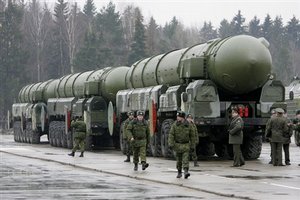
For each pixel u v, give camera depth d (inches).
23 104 3927.2
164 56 2345.0
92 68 6412.4
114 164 1959.9
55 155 2465.6
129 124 1713.8
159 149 2236.7
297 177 1494.8
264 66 1974.7
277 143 1838.1
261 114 2018.9
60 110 3277.6
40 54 7086.6
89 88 2871.6
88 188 1327.5
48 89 3622.0
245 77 1966.0
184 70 2063.2
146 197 1170.6
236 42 1978.3
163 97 2174.0
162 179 1473.9
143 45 6235.2
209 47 2049.7
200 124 1957.4
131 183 1435.8
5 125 6392.7
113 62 6643.7
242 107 1991.9
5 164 2054.6
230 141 1818.4
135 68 2568.9
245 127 2011.6
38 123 3636.8
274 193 1197.1
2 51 6752.0
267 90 2027.6
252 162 1993.1
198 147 2317.9
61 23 7342.5
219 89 2027.6
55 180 1508.4
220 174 1577.3
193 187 1306.6
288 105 3307.1
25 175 1644.9
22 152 2706.7
